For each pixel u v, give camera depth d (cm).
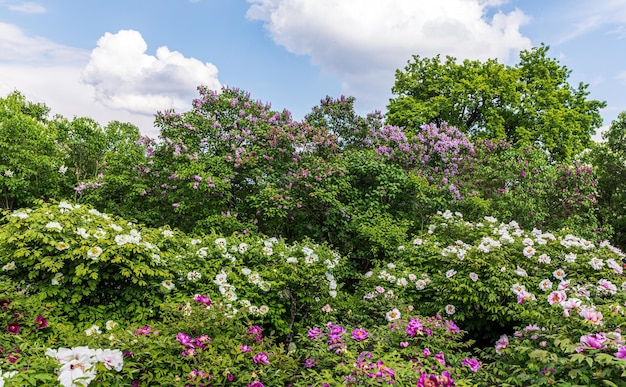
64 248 402
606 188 1570
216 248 533
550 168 1061
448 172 1027
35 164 1240
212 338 354
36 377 221
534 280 492
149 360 298
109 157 1145
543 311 372
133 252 427
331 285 500
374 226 774
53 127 1427
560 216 1035
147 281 451
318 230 833
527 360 346
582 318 334
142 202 1020
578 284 478
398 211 879
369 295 534
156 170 992
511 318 467
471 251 514
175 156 911
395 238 758
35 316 356
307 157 903
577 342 317
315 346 377
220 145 948
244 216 914
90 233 433
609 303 405
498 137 1627
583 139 1798
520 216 991
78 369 237
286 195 824
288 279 467
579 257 531
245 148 947
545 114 1667
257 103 1026
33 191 1285
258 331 379
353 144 1156
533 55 1847
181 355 313
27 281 420
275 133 913
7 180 1179
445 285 502
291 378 347
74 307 416
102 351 269
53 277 414
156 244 490
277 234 895
